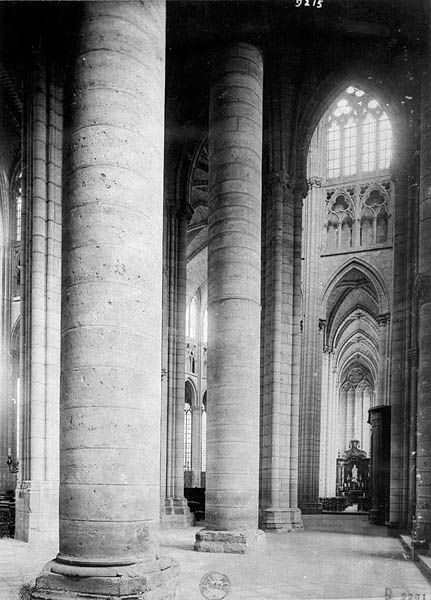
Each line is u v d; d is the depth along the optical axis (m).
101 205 7.04
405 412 17.00
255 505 13.44
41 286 15.70
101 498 6.57
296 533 17.64
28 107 16.55
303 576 10.01
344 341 49.56
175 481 21.47
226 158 14.38
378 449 22.84
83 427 6.72
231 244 14.04
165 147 22.69
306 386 33.69
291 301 20.08
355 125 36.62
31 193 16.12
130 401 6.84
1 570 10.20
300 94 20.19
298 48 18.23
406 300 17.58
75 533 6.59
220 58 14.88
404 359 17.64
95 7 7.32
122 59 7.27
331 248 35.75
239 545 12.70
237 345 13.65
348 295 41.16
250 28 14.89
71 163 7.27
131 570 6.39
